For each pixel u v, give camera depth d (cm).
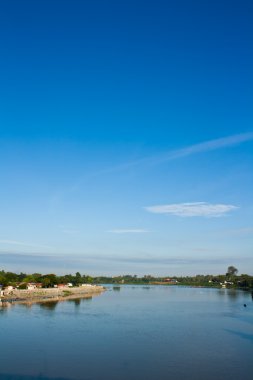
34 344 6438
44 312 10788
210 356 5806
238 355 5884
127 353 5916
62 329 7925
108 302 15412
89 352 5947
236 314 11019
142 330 7962
